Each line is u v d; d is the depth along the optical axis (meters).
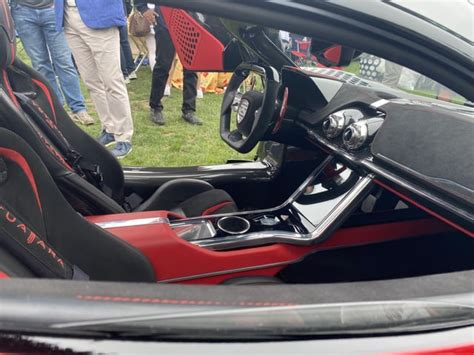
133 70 6.46
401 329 0.78
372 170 1.48
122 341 0.70
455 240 1.72
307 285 0.84
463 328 0.80
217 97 6.11
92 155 1.81
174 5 1.00
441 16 1.07
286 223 1.65
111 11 3.35
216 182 2.21
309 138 1.89
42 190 1.12
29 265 1.01
